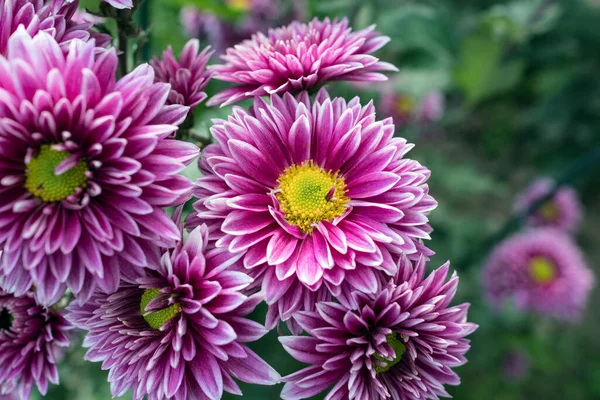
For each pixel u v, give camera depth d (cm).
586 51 78
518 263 47
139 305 19
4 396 25
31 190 17
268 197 20
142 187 17
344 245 19
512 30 50
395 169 20
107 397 33
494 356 53
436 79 55
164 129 17
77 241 17
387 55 58
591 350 63
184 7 39
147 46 28
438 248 54
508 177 78
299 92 22
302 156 21
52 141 17
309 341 18
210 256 18
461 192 60
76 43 17
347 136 20
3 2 19
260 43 23
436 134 67
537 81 81
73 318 19
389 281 19
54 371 20
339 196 20
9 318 21
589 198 78
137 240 17
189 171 23
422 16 50
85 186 17
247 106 27
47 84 17
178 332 17
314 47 21
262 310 33
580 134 78
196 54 22
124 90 17
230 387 18
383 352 18
